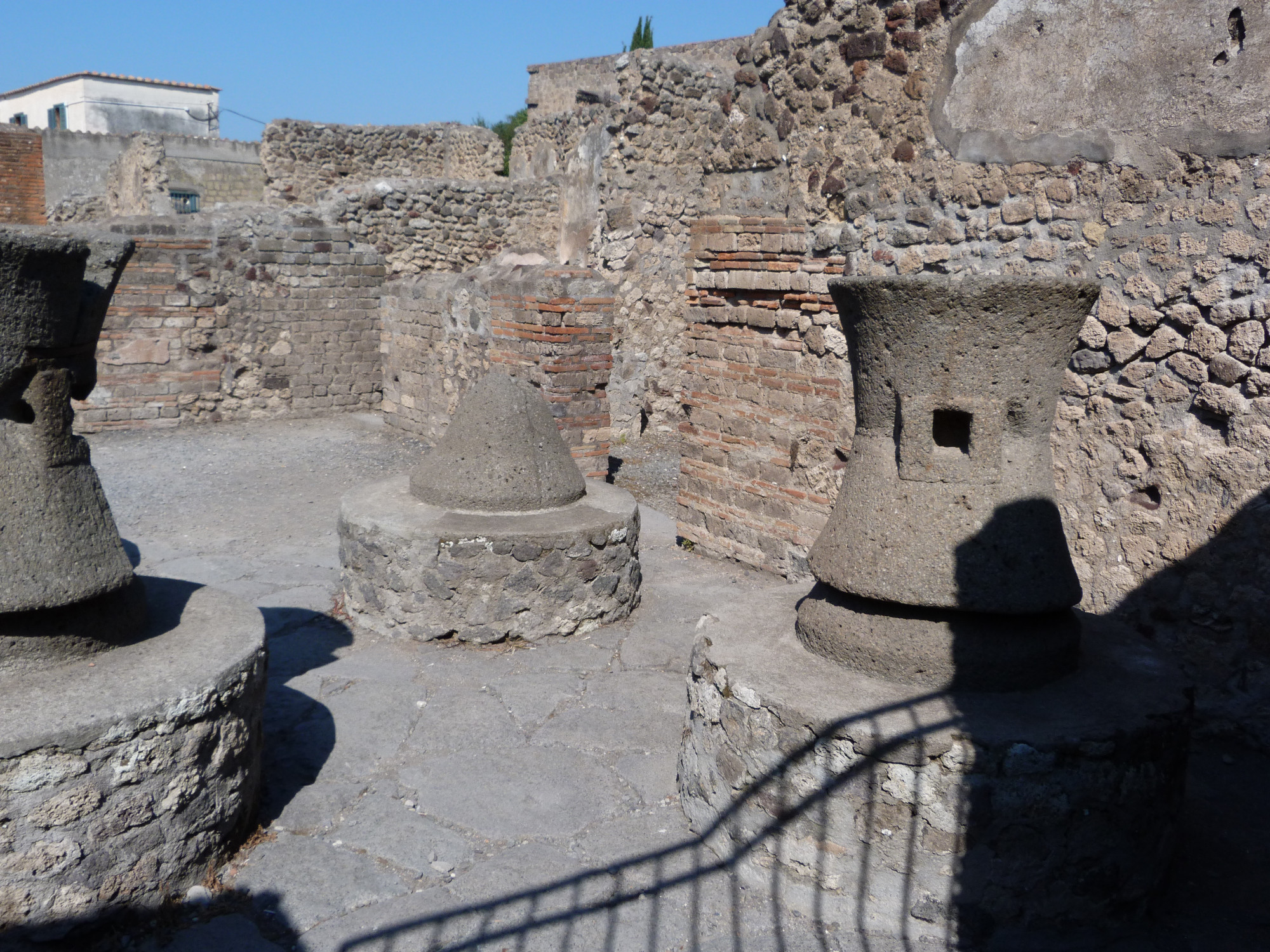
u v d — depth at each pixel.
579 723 4.31
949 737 2.84
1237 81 4.02
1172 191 4.27
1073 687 3.20
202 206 23.12
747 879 3.18
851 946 2.89
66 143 21.91
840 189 5.63
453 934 2.91
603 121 13.41
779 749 3.07
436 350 10.35
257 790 3.42
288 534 7.32
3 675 2.90
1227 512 4.22
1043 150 4.68
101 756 2.75
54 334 2.97
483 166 17.92
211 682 3.00
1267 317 4.01
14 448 2.94
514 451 5.54
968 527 3.10
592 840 3.41
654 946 2.88
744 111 6.24
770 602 4.03
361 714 4.34
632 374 11.70
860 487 3.32
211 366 11.48
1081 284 3.01
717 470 6.83
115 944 2.83
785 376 6.16
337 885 3.13
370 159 17.95
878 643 3.22
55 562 2.94
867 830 2.93
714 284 6.54
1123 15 4.33
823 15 5.62
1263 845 3.50
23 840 2.67
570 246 14.32
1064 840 2.88
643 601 5.98
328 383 12.23
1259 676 4.19
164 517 7.71
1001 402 3.10
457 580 5.12
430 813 3.56
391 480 6.20
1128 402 4.53
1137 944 2.94
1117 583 4.64
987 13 4.82
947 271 5.12
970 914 2.90
